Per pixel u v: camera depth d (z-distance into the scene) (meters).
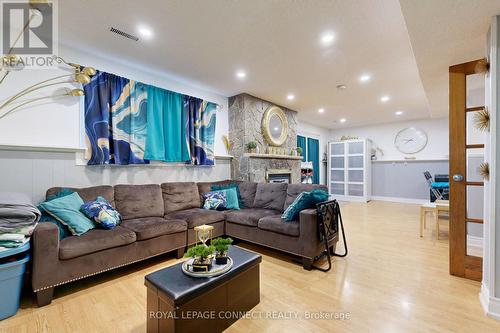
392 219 4.69
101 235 2.15
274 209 3.37
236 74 3.52
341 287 2.08
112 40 2.58
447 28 1.85
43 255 1.81
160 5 2.03
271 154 4.75
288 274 2.34
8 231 1.69
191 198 3.50
